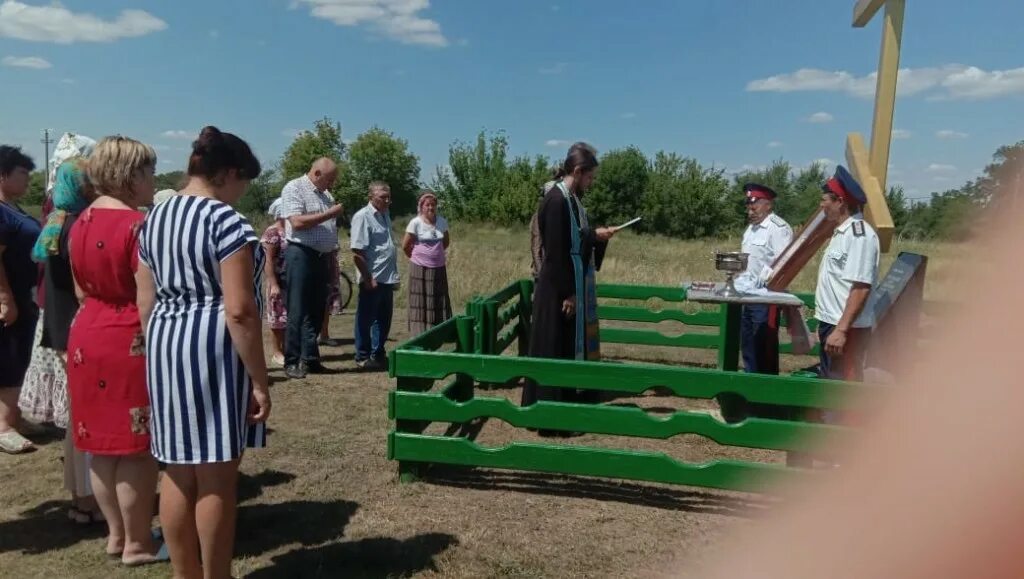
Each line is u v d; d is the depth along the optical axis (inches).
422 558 134.3
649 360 311.4
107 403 120.6
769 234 254.4
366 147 2085.4
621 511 155.7
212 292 108.2
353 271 522.6
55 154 150.2
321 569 130.1
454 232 1451.8
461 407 161.8
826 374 181.0
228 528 112.7
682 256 755.4
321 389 247.0
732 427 149.9
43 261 149.7
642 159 1776.6
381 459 184.1
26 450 184.2
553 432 208.1
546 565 132.9
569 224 203.0
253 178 116.8
